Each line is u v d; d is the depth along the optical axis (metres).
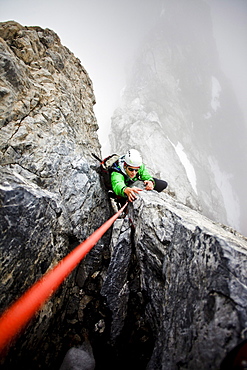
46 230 2.29
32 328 1.98
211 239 1.72
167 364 1.47
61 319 2.64
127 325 2.59
